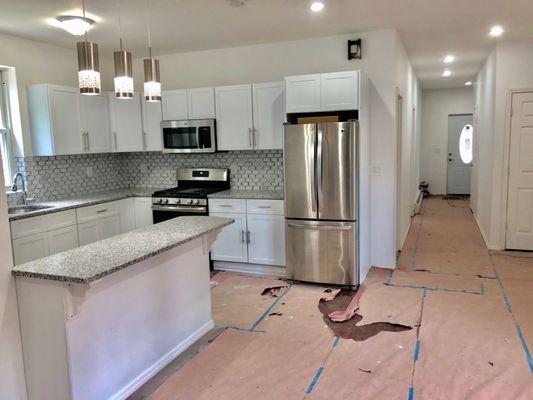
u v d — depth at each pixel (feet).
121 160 19.24
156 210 16.67
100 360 7.76
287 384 8.57
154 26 13.62
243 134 15.94
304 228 13.99
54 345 7.21
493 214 18.30
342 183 13.34
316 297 13.23
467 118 34.12
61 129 14.93
